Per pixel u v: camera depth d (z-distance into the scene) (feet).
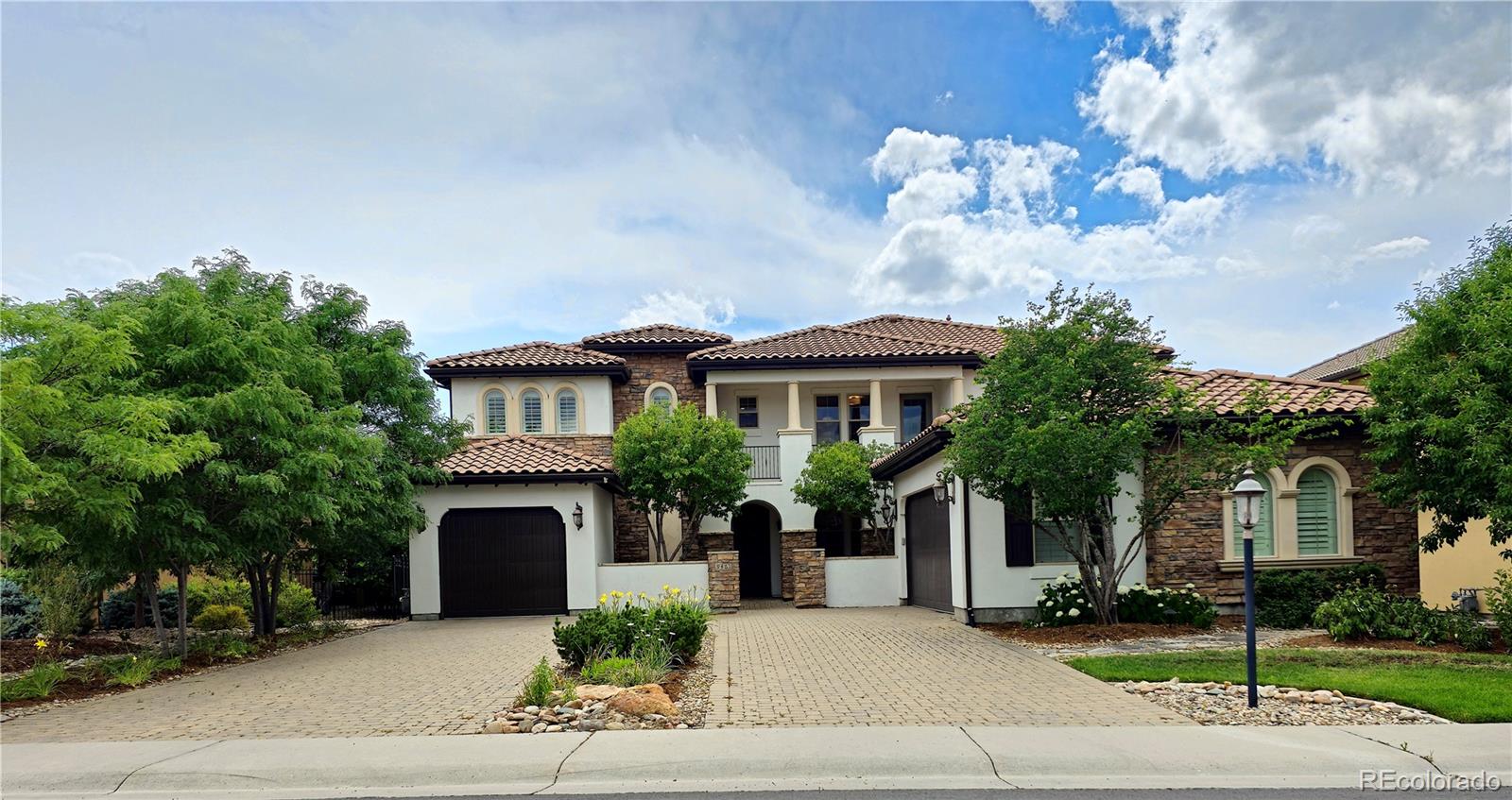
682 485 64.18
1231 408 44.06
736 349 77.77
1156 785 19.49
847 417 82.99
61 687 33.88
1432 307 37.37
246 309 40.37
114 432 31.53
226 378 38.27
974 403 42.16
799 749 21.77
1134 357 39.81
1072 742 22.03
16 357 30.99
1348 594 40.37
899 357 75.87
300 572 61.72
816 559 63.82
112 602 56.18
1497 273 36.22
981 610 47.93
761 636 44.96
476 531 60.70
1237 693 27.53
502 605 60.29
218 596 56.08
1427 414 36.09
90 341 31.30
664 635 34.81
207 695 31.68
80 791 20.44
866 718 25.27
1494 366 33.01
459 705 28.48
